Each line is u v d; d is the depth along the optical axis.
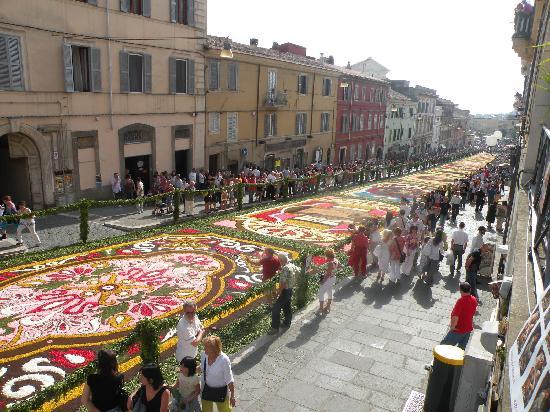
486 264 14.10
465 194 27.92
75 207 15.55
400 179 42.25
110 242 16.11
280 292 9.55
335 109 44.78
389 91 59.50
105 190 22.20
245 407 7.11
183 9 25.31
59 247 15.08
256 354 8.72
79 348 9.05
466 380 6.48
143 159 24.64
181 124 26.20
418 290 12.75
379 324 10.34
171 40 24.53
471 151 82.38
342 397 7.50
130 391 7.48
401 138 66.88
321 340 9.39
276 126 35.31
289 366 8.34
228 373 5.96
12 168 19.80
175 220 19.41
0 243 14.41
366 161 50.53
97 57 20.77
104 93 21.36
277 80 34.53
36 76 18.45
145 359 7.50
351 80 47.38
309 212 23.67
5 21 17.06
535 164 10.56
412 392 7.70
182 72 25.86
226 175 25.91
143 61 23.14
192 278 13.11
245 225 19.98
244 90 30.94
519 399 3.57
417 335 9.88
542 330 3.87
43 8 18.25
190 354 7.51
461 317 8.46
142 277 13.01
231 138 30.48
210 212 21.72
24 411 5.78
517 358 4.22
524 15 13.38
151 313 10.73
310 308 11.03
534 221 7.75
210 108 28.16
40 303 10.97
